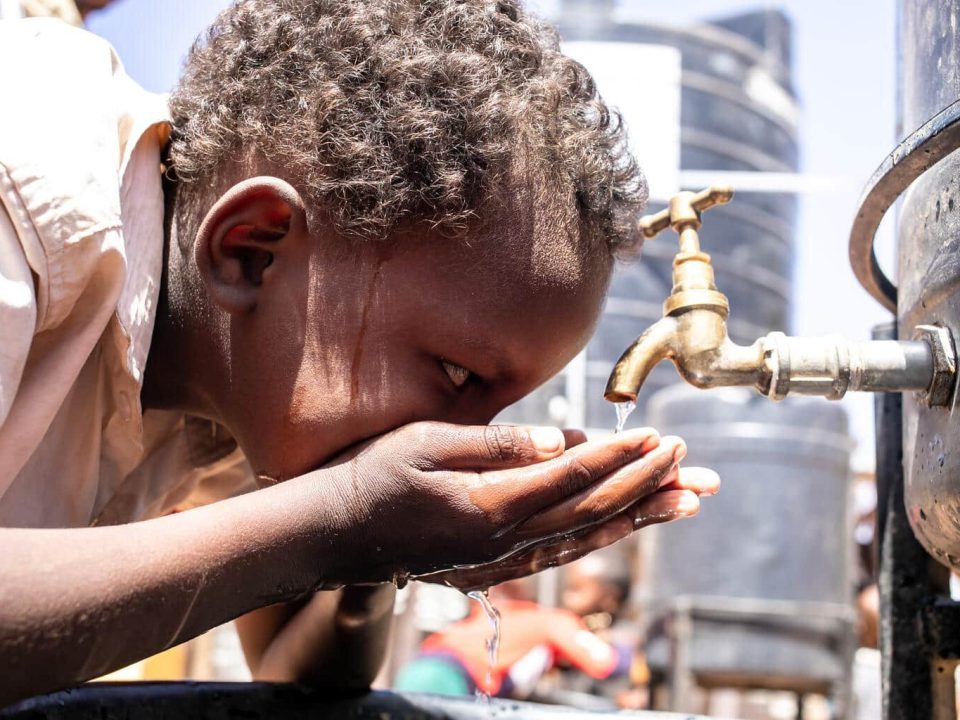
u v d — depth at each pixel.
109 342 0.81
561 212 0.78
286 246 0.79
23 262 0.72
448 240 0.76
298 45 0.82
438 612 3.07
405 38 0.79
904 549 0.94
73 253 0.73
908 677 0.92
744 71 4.64
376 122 0.77
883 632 0.94
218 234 0.79
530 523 0.71
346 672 0.92
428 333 0.76
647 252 3.83
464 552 0.71
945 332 0.73
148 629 0.64
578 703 2.62
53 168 0.73
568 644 2.61
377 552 0.70
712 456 2.62
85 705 0.72
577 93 0.85
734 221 4.46
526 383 0.80
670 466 0.73
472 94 0.77
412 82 0.77
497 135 0.77
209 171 0.84
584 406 3.66
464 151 0.76
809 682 2.50
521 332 0.77
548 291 0.77
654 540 2.71
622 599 3.21
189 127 0.86
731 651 2.49
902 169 0.73
